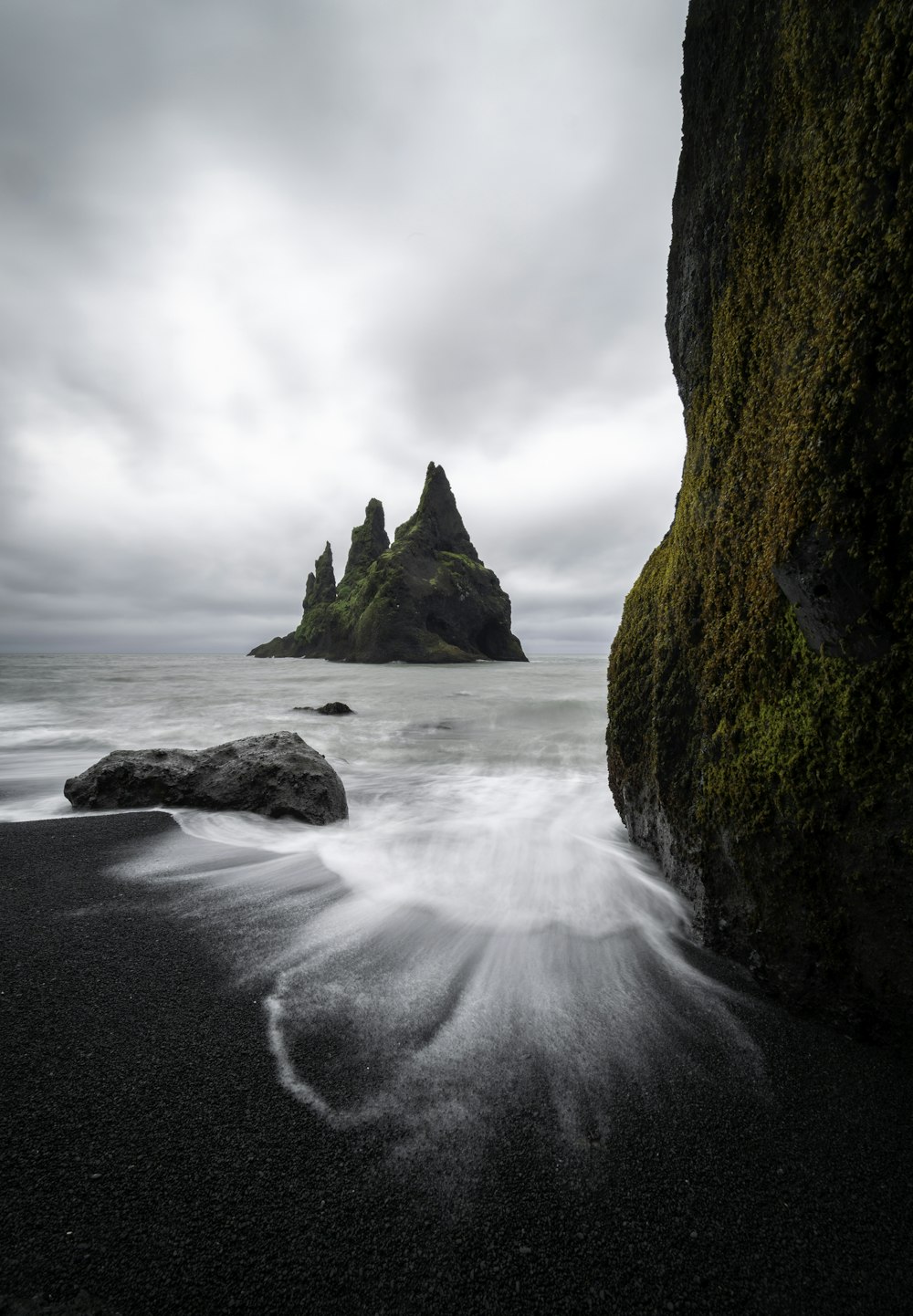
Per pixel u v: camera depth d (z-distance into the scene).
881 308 2.01
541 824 5.92
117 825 5.73
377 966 3.10
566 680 34.59
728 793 2.98
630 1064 2.34
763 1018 2.61
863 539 2.12
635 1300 1.48
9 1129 1.93
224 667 59.19
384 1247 1.59
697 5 3.40
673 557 4.07
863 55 2.10
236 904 3.88
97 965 3.04
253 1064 2.29
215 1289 1.47
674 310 4.34
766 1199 1.75
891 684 2.10
